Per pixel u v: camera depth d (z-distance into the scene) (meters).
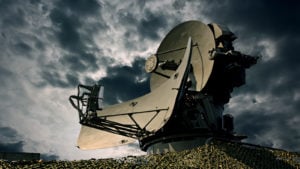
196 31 44.03
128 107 42.12
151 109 39.00
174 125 40.12
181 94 36.56
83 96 40.56
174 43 45.72
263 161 35.78
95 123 40.38
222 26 43.47
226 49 41.81
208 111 40.81
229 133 41.78
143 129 38.22
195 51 43.31
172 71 44.88
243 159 34.94
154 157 32.28
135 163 30.08
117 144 44.09
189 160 32.50
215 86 42.09
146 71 46.16
